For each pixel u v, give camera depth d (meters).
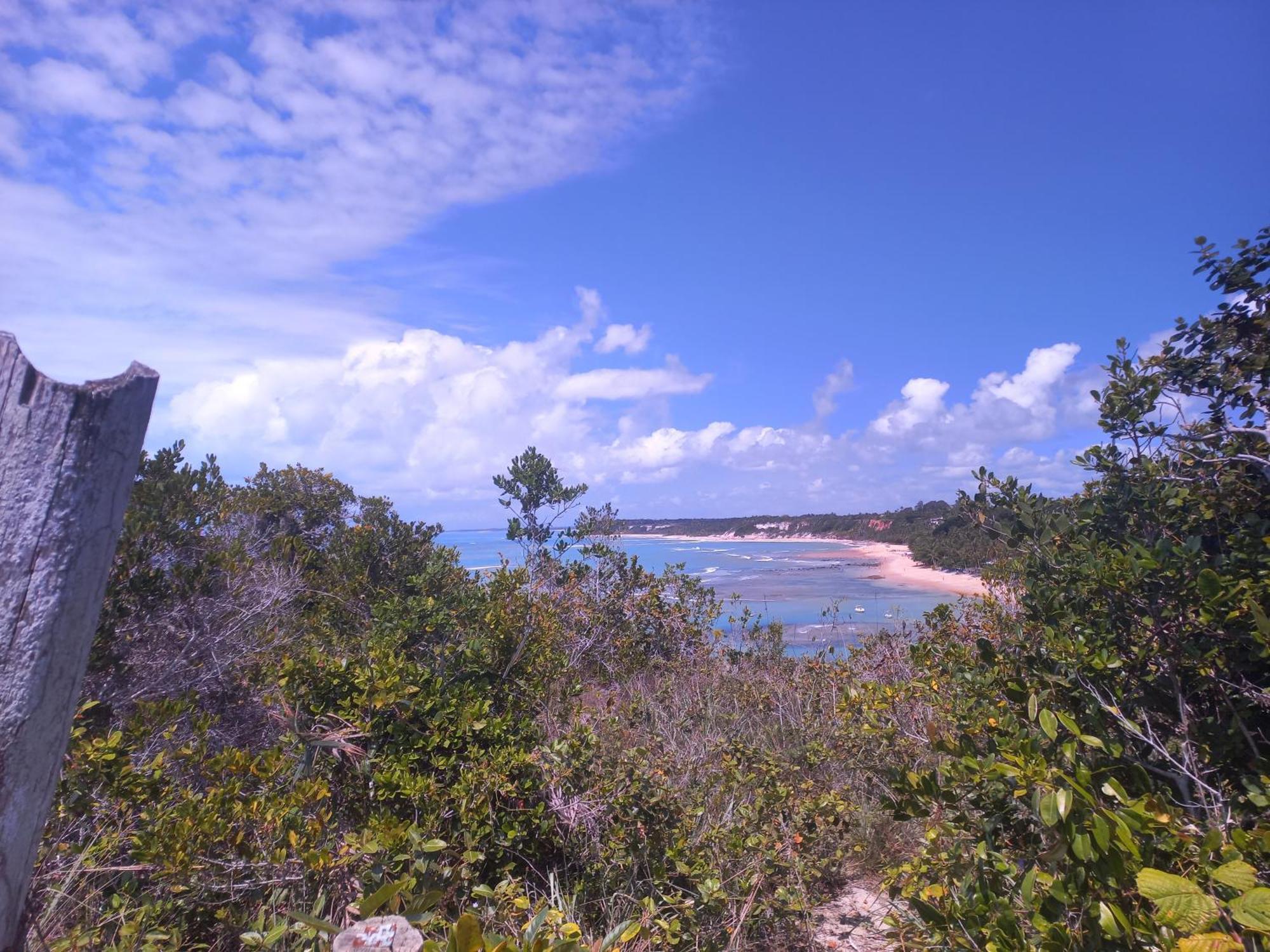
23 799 1.44
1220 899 1.86
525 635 5.17
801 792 4.63
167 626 4.78
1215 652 2.95
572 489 10.35
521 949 1.80
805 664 7.62
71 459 1.45
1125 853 1.96
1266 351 3.72
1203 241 3.93
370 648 4.69
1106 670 3.20
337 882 3.02
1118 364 4.04
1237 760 2.86
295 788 3.26
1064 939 2.04
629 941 3.14
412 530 8.48
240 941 2.84
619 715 5.54
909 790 3.02
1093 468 4.03
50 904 2.64
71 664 1.48
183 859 2.75
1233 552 3.17
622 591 9.22
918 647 4.75
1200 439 3.78
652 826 3.79
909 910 3.42
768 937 3.56
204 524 5.87
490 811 3.55
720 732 5.84
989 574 5.85
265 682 4.62
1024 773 2.28
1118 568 3.24
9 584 1.42
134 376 1.52
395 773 3.59
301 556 7.40
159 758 3.29
